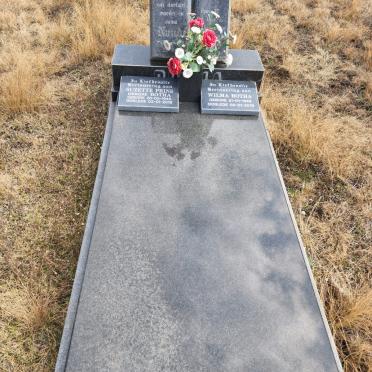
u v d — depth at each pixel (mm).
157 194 3645
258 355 2689
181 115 4547
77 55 6090
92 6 7141
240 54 4984
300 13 7500
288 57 6336
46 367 3014
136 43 6312
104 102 5371
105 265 3094
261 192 3738
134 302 2895
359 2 7750
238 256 3225
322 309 2953
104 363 2598
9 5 7160
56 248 3736
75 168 4484
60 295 3420
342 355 3156
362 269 3760
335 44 6852
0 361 3016
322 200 4363
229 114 4590
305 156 4723
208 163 3980
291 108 5348
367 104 5645
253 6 7531
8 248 3693
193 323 2811
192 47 4395
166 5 4387
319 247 3902
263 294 2998
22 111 5074
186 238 3316
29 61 5781
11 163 4480
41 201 4121
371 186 4488
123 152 4027
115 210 3484
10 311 3229
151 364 2607
